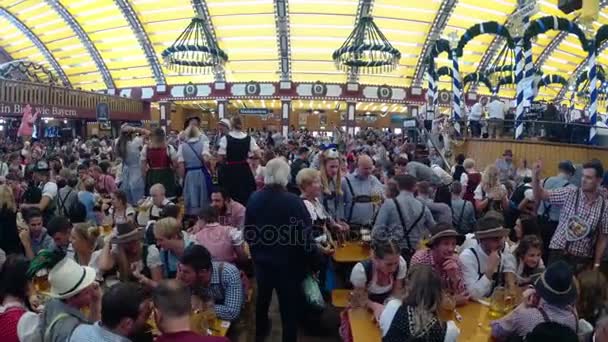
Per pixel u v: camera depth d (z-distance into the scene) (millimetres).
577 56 30531
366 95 30625
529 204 5020
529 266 3375
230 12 24578
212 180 5617
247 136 5402
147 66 30500
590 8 7320
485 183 5652
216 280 3217
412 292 2268
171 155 5676
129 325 2123
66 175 6168
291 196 3305
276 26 25375
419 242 3770
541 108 13086
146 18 25875
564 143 10031
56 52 30219
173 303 1958
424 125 14969
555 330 1984
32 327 2303
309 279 3789
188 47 19672
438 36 26109
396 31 26438
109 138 22422
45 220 5445
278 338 3990
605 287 2670
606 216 3566
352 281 3064
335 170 4676
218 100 30969
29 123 15547
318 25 25406
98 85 33750
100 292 2684
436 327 2152
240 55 28594
